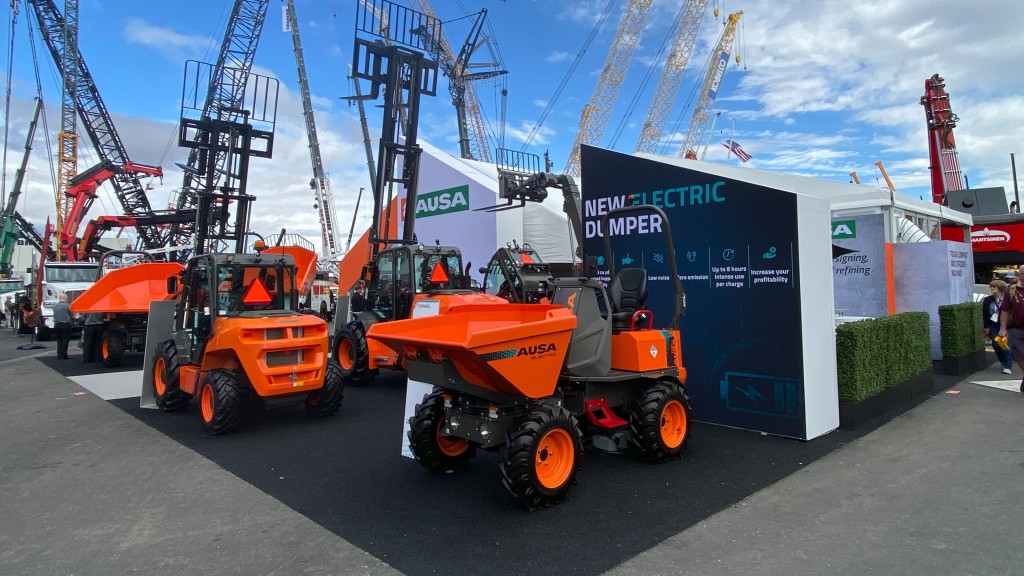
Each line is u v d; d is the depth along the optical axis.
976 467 5.08
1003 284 9.77
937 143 20.78
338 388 7.55
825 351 6.33
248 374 6.65
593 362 5.08
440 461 5.16
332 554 3.68
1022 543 3.64
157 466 5.57
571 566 3.45
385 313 9.68
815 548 3.63
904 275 10.91
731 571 3.36
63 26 33.84
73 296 14.93
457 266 10.20
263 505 4.54
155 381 8.28
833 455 5.54
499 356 4.07
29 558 3.69
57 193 34.19
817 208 6.33
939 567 3.37
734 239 6.50
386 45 11.61
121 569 3.53
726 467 5.24
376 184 11.48
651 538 3.81
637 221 7.51
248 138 11.64
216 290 7.02
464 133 49.34
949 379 9.24
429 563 3.52
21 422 7.41
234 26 34.06
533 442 4.22
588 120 45.81
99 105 35.12
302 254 12.23
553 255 15.12
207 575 3.44
